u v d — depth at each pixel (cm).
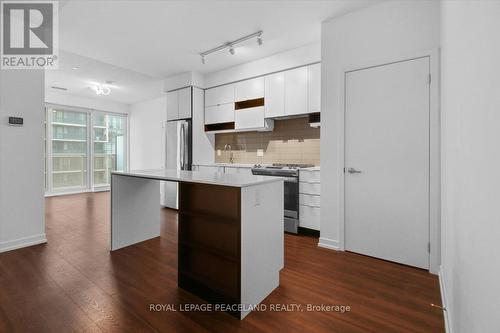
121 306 178
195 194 204
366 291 200
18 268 233
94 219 411
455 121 133
